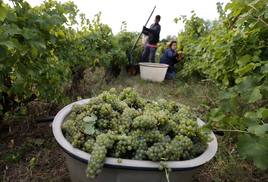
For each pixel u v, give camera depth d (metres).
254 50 2.28
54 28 2.83
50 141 2.73
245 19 1.97
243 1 2.00
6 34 1.90
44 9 2.73
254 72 1.98
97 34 4.27
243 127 1.61
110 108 1.96
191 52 6.09
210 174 2.36
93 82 5.14
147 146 1.72
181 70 6.81
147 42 7.20
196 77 6.25
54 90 2.95
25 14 2.29
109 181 1.62
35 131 2.90
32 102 3.19
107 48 5.02
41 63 2.58
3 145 2.55
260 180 2.32
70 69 3.70
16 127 2.91
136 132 1.75
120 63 5.81
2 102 2.64
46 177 2.18
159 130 1.89
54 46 2.97
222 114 1.67
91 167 1.48
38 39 2.19
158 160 1.58
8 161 2.34
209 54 3.51
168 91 5.27
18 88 2.35
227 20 2.98
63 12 2.79
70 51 3.31
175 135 1.89
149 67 5.96
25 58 2.34
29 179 2.16
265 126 1.36
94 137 1.80
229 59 2.56
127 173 1.55
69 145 1.69
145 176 1.57
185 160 1.68
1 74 2.20
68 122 1.92
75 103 2.25
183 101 4.54
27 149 2.54
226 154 2.65
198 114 3.72
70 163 1.78
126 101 2.26
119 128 1.84
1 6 1.74
